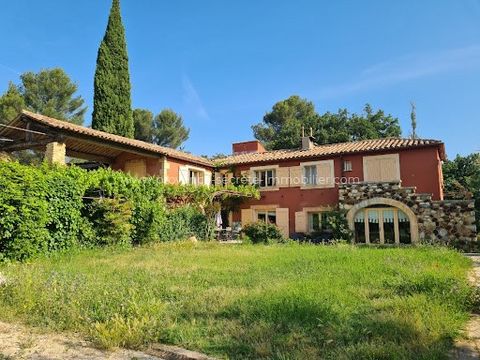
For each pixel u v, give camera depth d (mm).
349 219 16516
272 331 3830
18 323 4500
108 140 15219
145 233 13852
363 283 6125
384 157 17453
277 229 17281
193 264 8742
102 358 3486
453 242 14516
